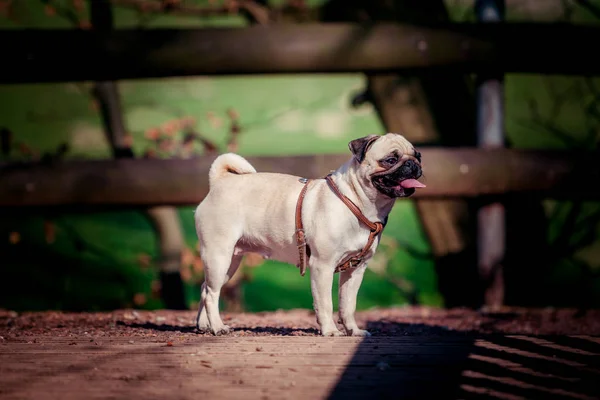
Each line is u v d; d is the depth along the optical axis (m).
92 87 12.62
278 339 5.40
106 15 12.34
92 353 4.92
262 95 31.25
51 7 13.52
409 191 5.40
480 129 10.22
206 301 5.99
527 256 11.95
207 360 4.69
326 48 9.70
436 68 9.95
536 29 9.98
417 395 3.98
